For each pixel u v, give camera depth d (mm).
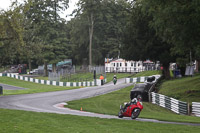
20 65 147625
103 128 20031
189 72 54281
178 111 37781
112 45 138000
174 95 46312
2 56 53344
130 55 69750
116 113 35125
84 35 137375
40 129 18078
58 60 118312
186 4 33500
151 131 19953
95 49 140500
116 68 120500
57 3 119125
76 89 70000
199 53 36812
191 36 36094
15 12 47875
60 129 18453
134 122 24359
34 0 111312
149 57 68500
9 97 52594
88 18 132500
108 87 68375
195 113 35719
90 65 122000
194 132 20422
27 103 43500
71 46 126125
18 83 93625
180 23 35688
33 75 129750
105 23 137000
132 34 68875
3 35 47969
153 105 44875
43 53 112312
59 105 42625
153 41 64625
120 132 18688
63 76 108688
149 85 50719
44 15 115500
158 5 37062
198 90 46031
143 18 64688
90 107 41094
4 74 108375
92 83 84188
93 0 127000
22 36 50594
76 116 26062
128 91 58844
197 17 32844
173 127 22484
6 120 21375
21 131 17078
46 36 114062
